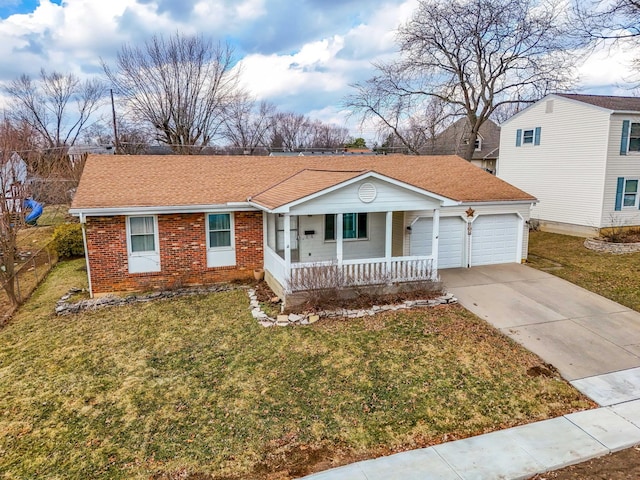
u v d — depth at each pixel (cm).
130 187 1342
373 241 1530
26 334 1030
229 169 1576
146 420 676
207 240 1357
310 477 544
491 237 1598
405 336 964
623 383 770
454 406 702
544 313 1102
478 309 1130
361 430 643
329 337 962
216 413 691
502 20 2572
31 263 1767
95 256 1252
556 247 1889
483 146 4056
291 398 730
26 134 2784
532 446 602
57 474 561
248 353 898
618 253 1703
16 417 690
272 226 1405
